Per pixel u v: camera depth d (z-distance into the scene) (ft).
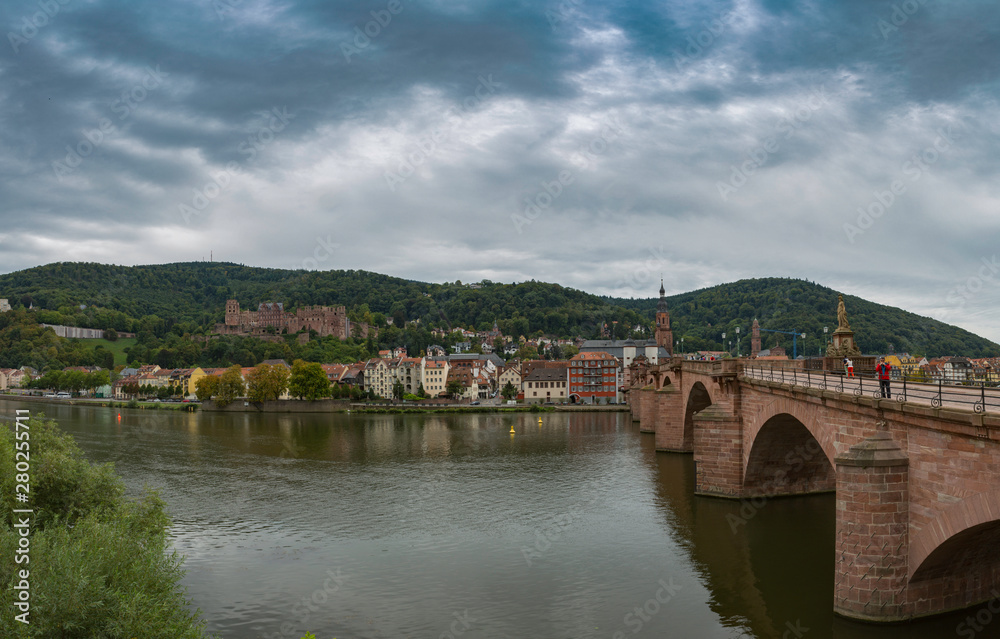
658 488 275.39
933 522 115.55
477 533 215.31
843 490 127.03
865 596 124.16
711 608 153.28
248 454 385.29
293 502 259.60
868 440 126.11
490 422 598.75
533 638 140.87
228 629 146.82
